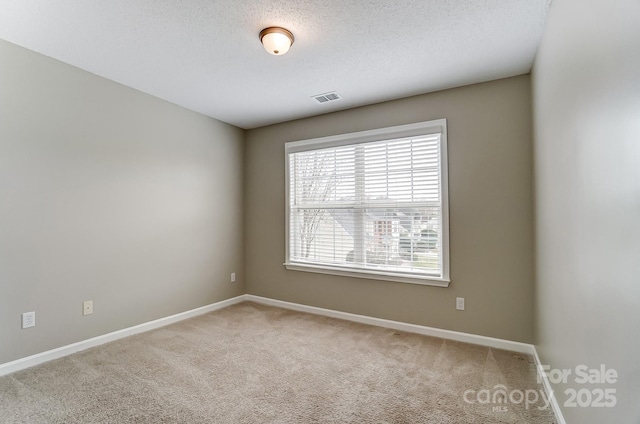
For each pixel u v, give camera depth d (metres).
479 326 2.71
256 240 4.09
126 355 2.46
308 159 3.73
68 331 2.47
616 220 0.97
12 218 2.19
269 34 1.99
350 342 2.74
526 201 2.54
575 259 1.39
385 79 2.70
